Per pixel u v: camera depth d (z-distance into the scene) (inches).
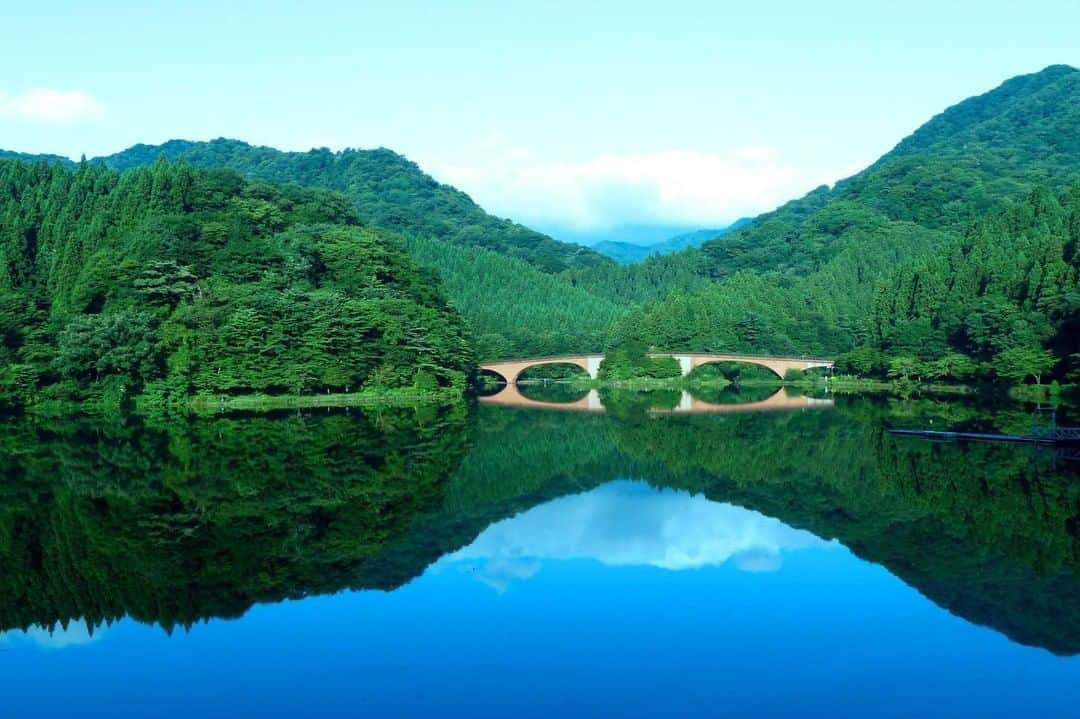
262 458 3959.2
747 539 2546.8
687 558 2336.4
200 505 2913.4
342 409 6589.6
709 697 1480.1
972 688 1519.4
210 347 6678.2
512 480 3560.5
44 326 6727.4
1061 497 3029.0
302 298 7308.1
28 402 6230.3
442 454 4239.7
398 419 5964.6
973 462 3764.8
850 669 1594.5
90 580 2091.5
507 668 1592.0
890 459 3944.4
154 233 7554.1
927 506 2945.4
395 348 7588.6
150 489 3186.5
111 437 4753.9
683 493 3297.2
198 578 2106.3
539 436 5152.6
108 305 6948.8
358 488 3260.3
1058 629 1790.1
